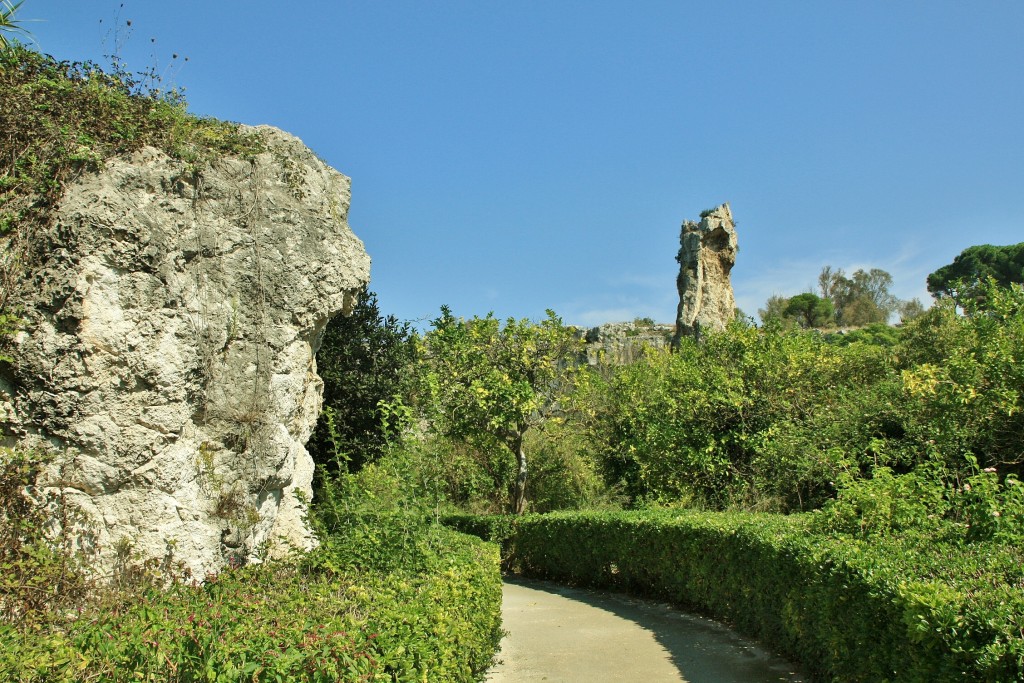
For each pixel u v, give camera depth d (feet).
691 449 52.34
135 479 21.86
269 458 24.75
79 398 21.08
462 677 19.31
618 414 65.67
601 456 65.05
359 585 19.80
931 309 60.95
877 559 20.31
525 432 64.08
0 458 19.98
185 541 22.30
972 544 20.81
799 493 44.70
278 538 26.13
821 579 22.30
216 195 24.62
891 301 270.26
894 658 17.04
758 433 50.37
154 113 24.72
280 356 25.49
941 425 38.52
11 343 20.68
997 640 13.30
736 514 38.83
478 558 26.89
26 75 24.18
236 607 16.57
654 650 29.43
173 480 22.38
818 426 47.52
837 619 20.98
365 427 49.39
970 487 25.76
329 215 28.19
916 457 40.09
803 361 55.11
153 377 22.12
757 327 63.10
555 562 52.16
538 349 62.69
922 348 56.90
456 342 60.49
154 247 22.43
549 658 28.60
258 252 25.25
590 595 45.78
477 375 60.44
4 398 20.74
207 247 23.93
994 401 36.01
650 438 56.49
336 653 13.01
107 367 21.48
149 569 21.06
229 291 24.35
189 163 24.18
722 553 33.01
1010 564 17.57
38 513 20.31
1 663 11.52
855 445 43.98
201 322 23.49
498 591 29.45
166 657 12.19
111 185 22.21
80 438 21.06
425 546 24.38
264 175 26.12
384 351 52.70
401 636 14.74
